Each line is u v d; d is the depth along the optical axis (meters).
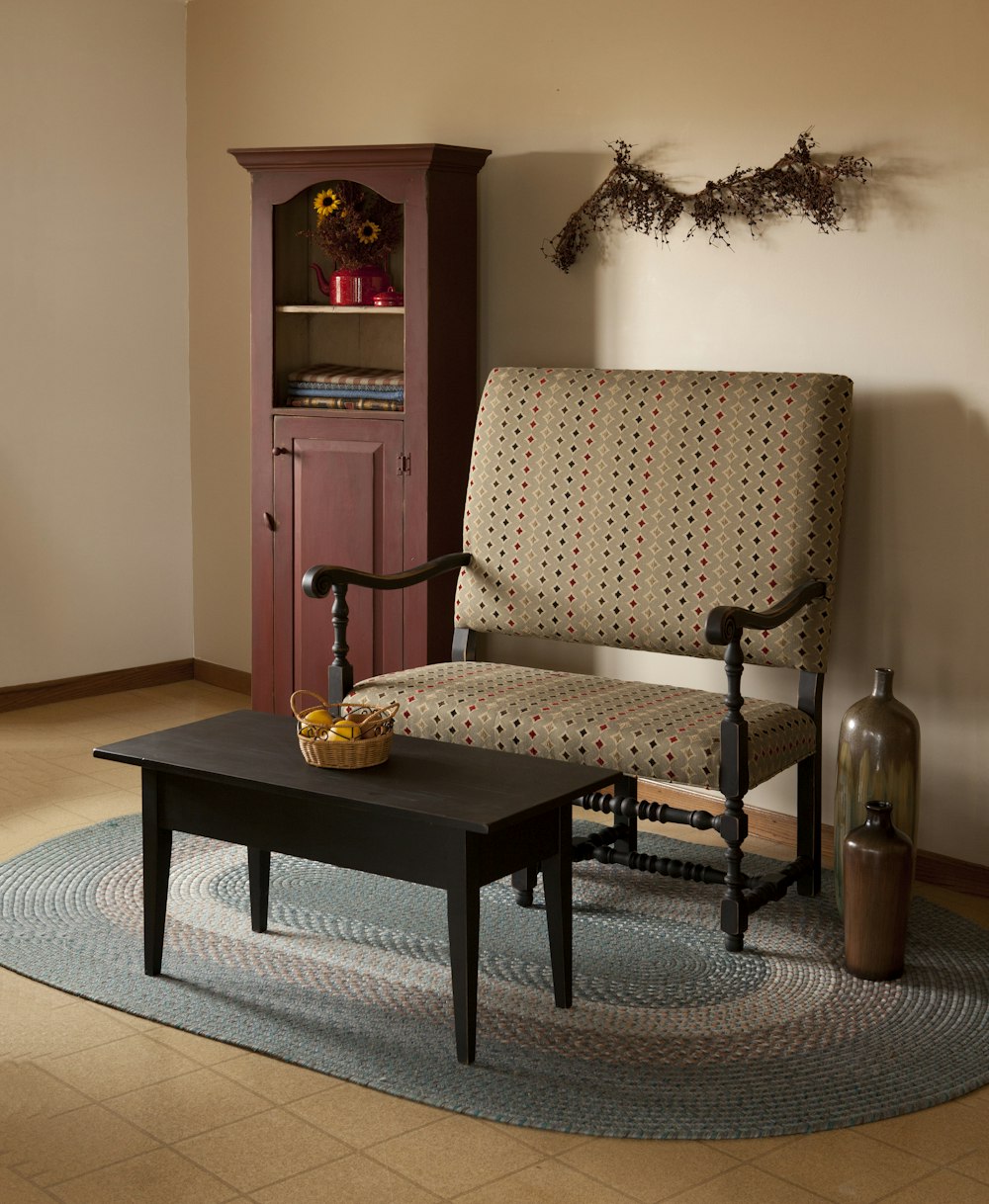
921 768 3.61
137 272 5.43
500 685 3.55
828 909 3.43
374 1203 2.20
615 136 4.06
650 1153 2.35
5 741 4.86
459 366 4.30
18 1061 2.64
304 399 4.48
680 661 4.07
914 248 3.50
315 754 2.79
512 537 3.87
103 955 3.11
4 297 5.11
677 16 3.89
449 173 4.17
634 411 3.72
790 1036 2.77
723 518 3.56
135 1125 2.42
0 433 5.16
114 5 5.24
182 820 2.93
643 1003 2.91
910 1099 2.52
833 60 3.59
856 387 3.63
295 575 4.53
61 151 5.18
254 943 3.18
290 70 4.98
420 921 3.31
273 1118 2.45
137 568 5.57
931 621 3.56
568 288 4.21
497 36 4.30
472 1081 2.57
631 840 3.68
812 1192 2.24
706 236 3.88
